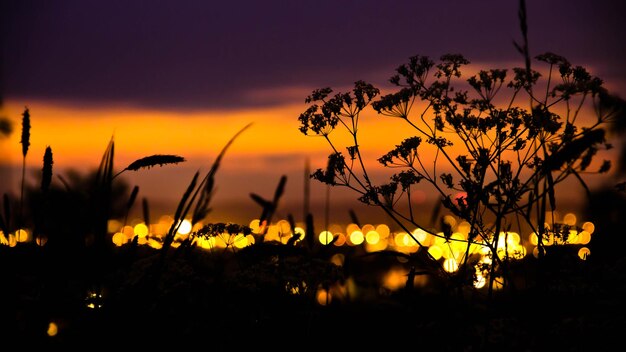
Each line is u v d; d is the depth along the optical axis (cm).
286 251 354
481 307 334
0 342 308
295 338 354
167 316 337
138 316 323
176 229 317
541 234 330
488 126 358
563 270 343
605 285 336
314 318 366
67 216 333
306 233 375
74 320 324
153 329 329
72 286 353
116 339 315
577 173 327
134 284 321
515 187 340
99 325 316
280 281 353
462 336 325
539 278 326
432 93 379
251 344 348
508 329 318
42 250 336
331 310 378
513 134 359
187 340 334
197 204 315
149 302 330
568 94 340
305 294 370
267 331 355
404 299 360
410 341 348
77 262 329
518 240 360
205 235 369
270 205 349
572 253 358
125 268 350
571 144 314
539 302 323
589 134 313
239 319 347
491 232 356
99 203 332
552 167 316
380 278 420
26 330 313
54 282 324
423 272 352
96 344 314
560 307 330
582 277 336
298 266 370
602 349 305
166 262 343
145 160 323
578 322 311
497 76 369
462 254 359
